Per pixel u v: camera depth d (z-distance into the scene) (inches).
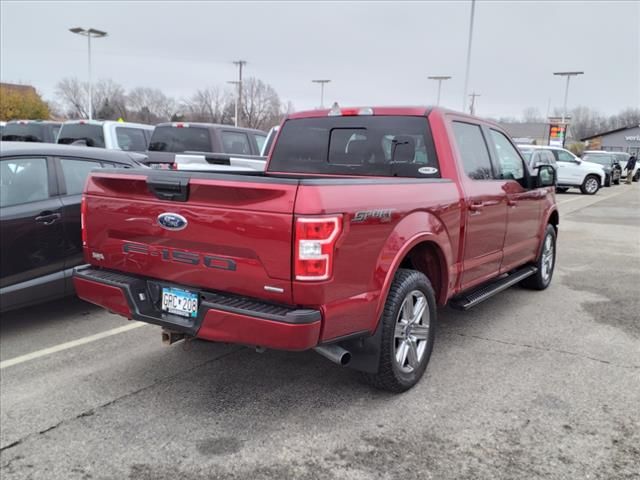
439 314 229.0
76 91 3270.2
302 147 203.8
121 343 195.2
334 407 146.6
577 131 4891.7
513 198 212.4
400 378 149.1
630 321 220.8
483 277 197.6
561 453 125.0
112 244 149.6
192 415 142.9
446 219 163.2
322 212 117.2
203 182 127.2
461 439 130.6
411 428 135.6
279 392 155.7
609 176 1178.6
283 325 117.6
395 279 146.1
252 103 2938.0
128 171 143.4
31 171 206.5
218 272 129.1
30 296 201.2
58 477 117.4
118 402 150.2
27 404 148.9
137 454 125.5
